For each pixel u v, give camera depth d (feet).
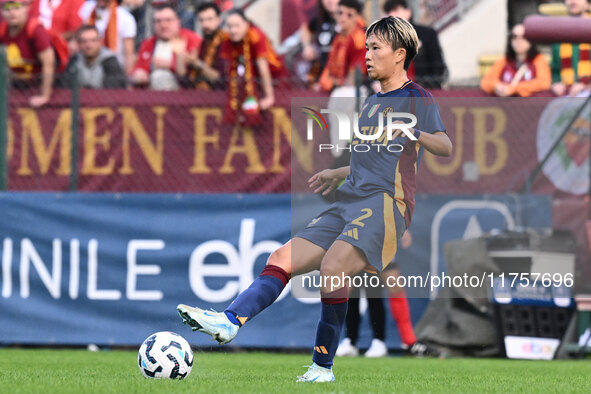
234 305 47.44
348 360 84.89
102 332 96.37
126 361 78.43
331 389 46.62
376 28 49.24
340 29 100.07
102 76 106.22
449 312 91.50
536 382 58.34
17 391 45.01
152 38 108.68
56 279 97.35
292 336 94.58
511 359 90.02
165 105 99.25
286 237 95.50
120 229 97.04
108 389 45.75
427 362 83.51
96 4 117.39
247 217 95.91
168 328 96.02
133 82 103.19
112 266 96.84
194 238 96.27
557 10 117.19
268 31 138.82
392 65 49.06
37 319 97.09
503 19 134.21
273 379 55.11
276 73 100.07
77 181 99.04
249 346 94.89
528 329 90.33
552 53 101.40
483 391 49.37
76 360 79.46
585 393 49.34
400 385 52.65
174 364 52.44
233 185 98.22
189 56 104.99
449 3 137.49
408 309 91.56
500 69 97.66
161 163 99.14
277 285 48.47
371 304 91.25
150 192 99.09
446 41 134.21
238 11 96.89
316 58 115.75
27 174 99.86
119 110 99.55
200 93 98.99
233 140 98.37
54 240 97.55
